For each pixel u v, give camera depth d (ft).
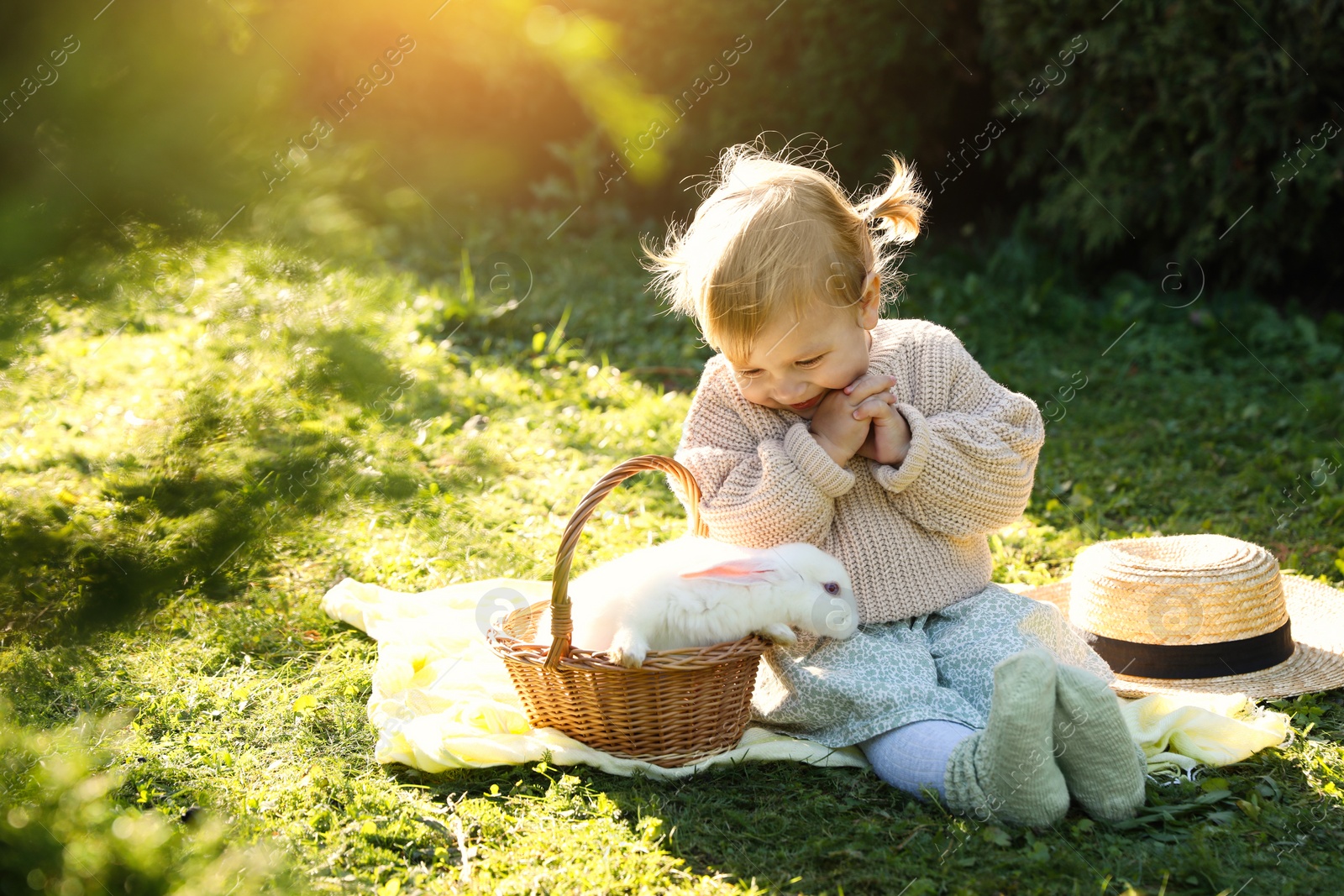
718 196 8.30
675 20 23.90
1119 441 16.21
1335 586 10.98
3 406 6.14
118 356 16.98
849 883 6.56
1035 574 11.59
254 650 9.87
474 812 7.33
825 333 7.91
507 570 11.59
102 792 5.31
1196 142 20.43
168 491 5.43
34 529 5.37
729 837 7.07
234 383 5.97
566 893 6.48
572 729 8.04
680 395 17.53
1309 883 6.48
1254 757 7.91
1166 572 9.06
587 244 25.16
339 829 7.15
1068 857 6.63
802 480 8.12
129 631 5.45
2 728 5.29
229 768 7.89
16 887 4.57
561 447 15.31
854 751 8.11
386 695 9.01
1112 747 6.95
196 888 4.85
